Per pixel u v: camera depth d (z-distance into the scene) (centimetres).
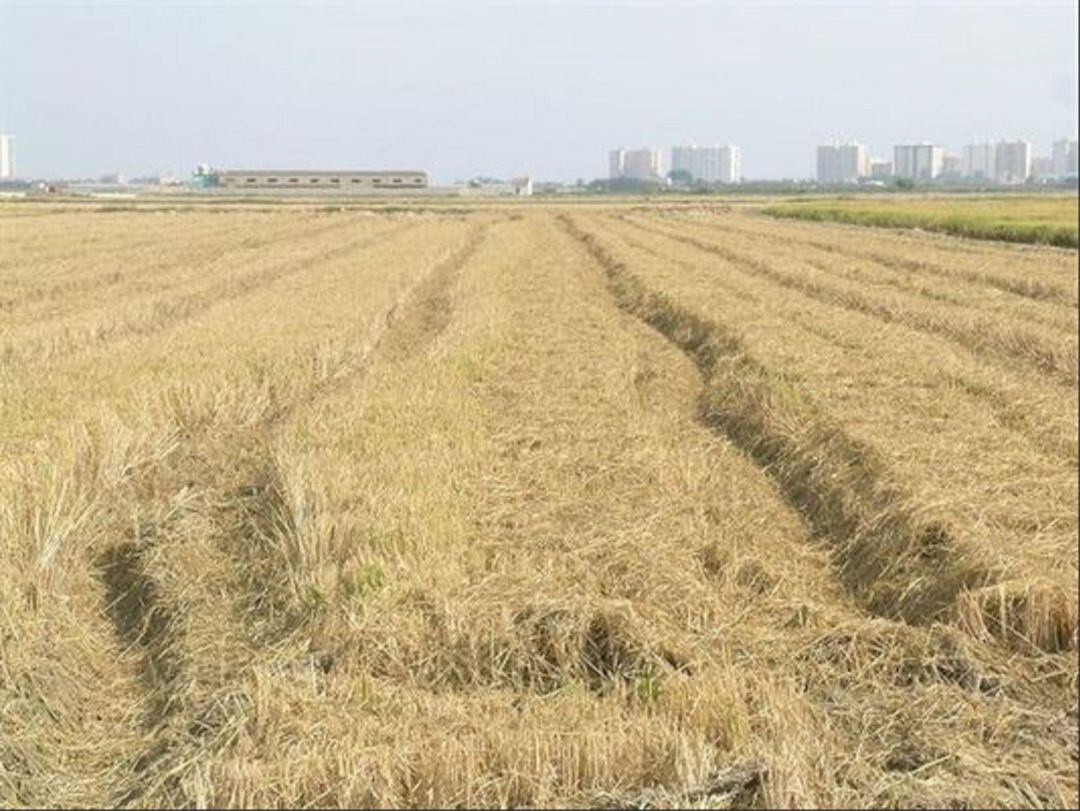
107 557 966
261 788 547
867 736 614
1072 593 717
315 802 544
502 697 655
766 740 584
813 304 2278
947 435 1114
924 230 5347
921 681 686
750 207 9994
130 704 726
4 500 888
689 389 1667
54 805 608
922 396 1308
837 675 683
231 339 1764
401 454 1034
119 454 1089
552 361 1708
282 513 938
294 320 2028
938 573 804
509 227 6400
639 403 1477
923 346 1669
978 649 703
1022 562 771
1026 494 927
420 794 552
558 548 845
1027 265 3102
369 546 809
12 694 701
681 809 526
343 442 1109
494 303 2391
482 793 547
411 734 593
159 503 1053
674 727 592
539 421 1282
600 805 540
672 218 7656
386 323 2298
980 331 1869
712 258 3638
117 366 1498
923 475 960
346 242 4831
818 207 7600
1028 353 1705
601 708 621
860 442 1077
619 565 813
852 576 874
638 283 2834
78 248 4247
